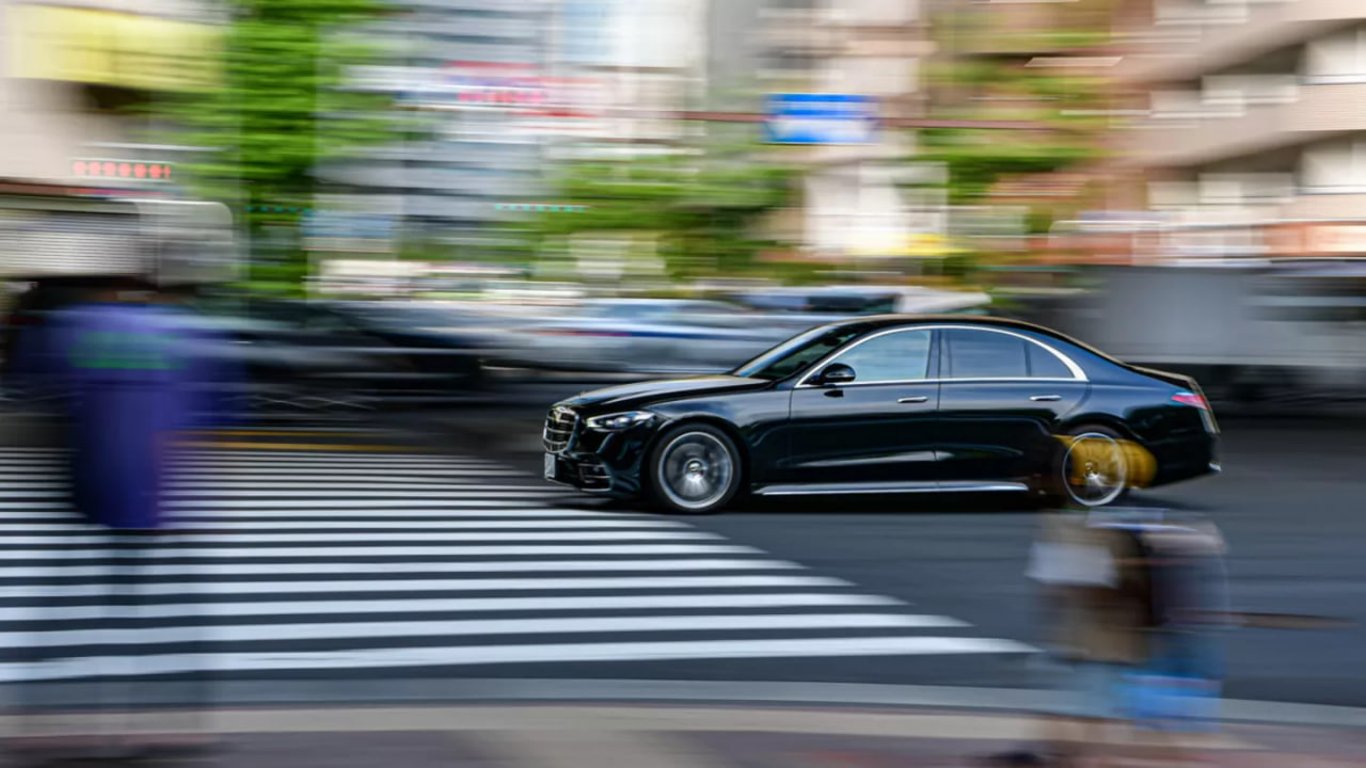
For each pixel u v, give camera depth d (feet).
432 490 41.24
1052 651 15.52
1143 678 14.73
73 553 29.12
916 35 55.98
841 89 56.13
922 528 34.73
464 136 63.21
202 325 17.07
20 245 63.57
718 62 57.52
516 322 65.31
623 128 58.08
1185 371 69.97
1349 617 25.22
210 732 16.01
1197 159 147.33
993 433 37.27
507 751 15.47
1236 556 31.55
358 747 15.51
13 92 82.69
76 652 20.79
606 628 23.27
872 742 16.15
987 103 56.18
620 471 36.32
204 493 39.63
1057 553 15.29
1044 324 62.28
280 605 24.61
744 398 36.63
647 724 16.70
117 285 16.79
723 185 56.54
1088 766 15.03
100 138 79.15
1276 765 15.78
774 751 15.72
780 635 22.97
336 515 35.83
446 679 19.75
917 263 57.11
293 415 59.82
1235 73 143.54
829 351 37.55
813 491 36.81
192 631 17.85
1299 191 139.13
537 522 34.94
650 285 59.47
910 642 22.59
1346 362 71.41
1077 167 56.39
